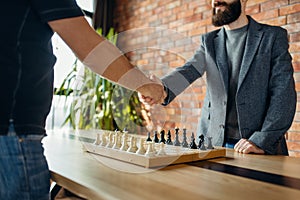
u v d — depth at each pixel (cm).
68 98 223
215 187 63
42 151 63
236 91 146
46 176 63
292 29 223
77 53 65
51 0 58
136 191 59
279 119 127
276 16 232
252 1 247
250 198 56
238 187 64
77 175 72
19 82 58
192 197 56
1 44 56
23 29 58
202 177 72
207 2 278
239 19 151
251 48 145
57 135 167
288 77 134
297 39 221
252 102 142
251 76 142
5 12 56
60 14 59
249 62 143
